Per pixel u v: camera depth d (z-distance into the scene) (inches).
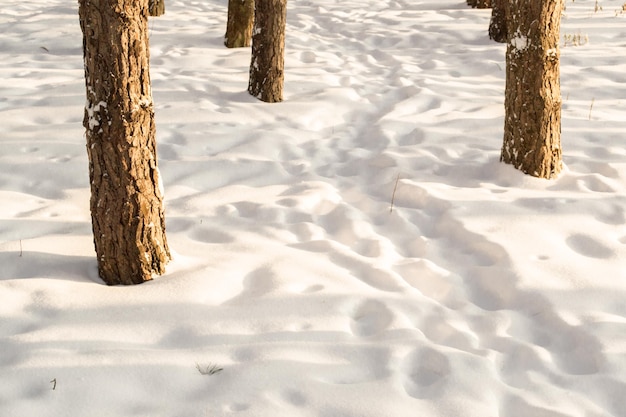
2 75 315.6
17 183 210.5
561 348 135.7
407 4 498.9
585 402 118.5
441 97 293.6
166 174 220.1
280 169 226.1
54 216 188.2
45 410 110.5
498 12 379.6
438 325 140.9
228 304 142.3
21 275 151.8
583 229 178.5
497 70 333.4
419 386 122.6
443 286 156.5
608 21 402.0
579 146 237.5
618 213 187.8
